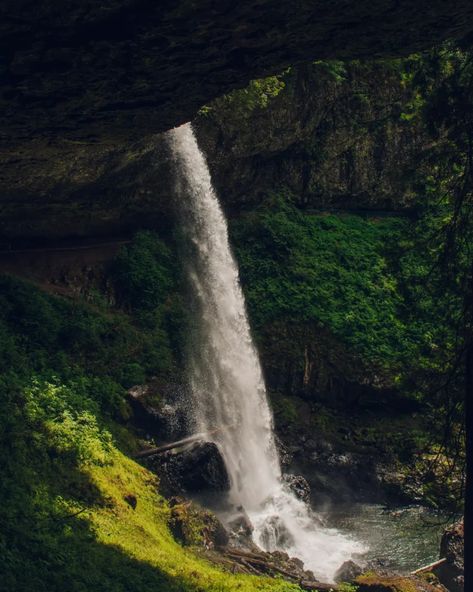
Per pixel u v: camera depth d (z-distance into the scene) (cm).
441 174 1445
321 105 3131
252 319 3058
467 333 1365
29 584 1405
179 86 1321
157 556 1753
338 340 3047
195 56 1227
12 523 1557
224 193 3162
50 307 2530
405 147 3500
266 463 2677
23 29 1098
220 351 2898
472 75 1346
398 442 2736
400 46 1313
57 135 1466
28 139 1475
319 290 3178
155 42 1167
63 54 1158
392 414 2956
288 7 1136
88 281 2800
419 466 2678
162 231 3005
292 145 3297
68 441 1992
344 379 2977
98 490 1892
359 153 3469
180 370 2728
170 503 2116
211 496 2239
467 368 1284
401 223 3572
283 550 2231
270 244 3234
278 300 3097
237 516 2183
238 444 2645
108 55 1176
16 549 1484
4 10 1055
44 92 1245
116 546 1698
